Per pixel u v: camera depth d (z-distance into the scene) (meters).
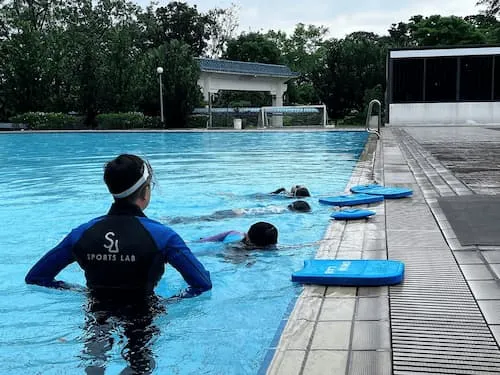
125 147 16.47
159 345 2.52
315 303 2.65
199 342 2.52
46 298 3.07
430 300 2.60
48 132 25.11
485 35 43.38
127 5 39.91
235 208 6.11
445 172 7.32
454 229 4.00
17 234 5.20
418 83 22.75
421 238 3.81
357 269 3.03
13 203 6.79
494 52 21.98
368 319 2.41
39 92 31.47
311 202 6.11
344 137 18.64
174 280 3.36
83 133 24.39
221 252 4.14
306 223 5.09
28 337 2.69
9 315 2.97
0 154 14.33
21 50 31.06
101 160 12.46
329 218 5.20
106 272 2.90
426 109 22.80
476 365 1.92
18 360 2.46
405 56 22.64
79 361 2.42
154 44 50.56
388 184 6.42
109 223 2.93
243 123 28.73
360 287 2.86
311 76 44.03
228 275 3.57
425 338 2.16
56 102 31.59
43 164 11.60
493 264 3.12
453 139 13.83
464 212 4.58
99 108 31.56
